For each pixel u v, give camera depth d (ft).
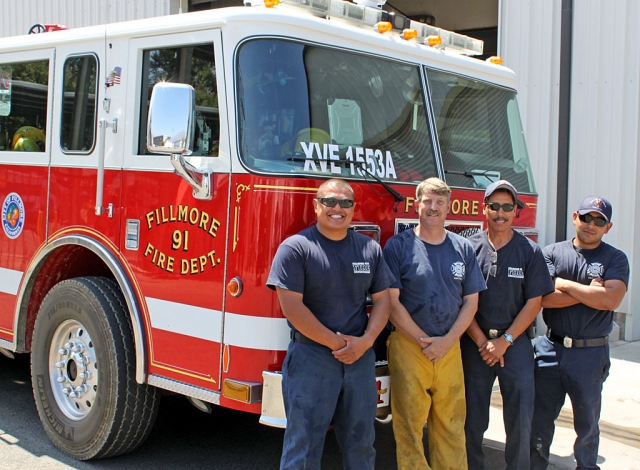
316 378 11.50
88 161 15.15
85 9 39.83
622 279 13.25
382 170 13.87
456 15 37.27
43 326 15.76
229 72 12.70
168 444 16.22
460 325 12.62
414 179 14.44
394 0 38.06
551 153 27.09
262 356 12.35
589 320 13.48
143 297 14.08
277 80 12.91
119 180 14.51
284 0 13.83
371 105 14.12
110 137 14.70
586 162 26.21
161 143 12.14
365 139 13.83
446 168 15.21
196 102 13.29
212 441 16.51
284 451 11.62
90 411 14.82
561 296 13.44
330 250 11.73
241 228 12.42
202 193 12.84
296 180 12.41
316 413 11.48
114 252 14.62
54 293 15.51
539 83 27.25
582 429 13.67
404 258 12.73
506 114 17.58
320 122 13.21
